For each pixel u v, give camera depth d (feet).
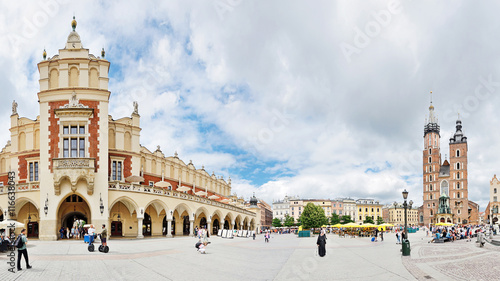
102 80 153.58
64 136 146.92
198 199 201.87
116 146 170.09
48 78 151.53
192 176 246.88
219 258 89.61
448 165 585.63
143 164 188.24
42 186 143.84
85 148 146.82
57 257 81.66
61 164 142.41
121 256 85.51
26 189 146.41
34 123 165.37
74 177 142.00
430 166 583.58
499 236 184.14
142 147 191.93
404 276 62.95
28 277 57.21
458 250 112.27
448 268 70.85
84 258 80.53
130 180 169.37
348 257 96.07
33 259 77.61
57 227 144.25
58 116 147.43
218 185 310.04
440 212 538.88
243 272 67.51
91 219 143.43
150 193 163.73
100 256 84.58
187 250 106.42
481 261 79.56
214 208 224.53
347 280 59.67
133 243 126.93
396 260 87.56
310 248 130.62
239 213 285.43
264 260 88.02
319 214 389.39
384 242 176.04
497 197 538.47
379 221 650.43
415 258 91.35
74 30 158.10
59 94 149.48
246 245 145.89
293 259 90.53
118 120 173.17
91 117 149.07
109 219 162.30
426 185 583.58
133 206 169.37
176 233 200.75
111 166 165.99
